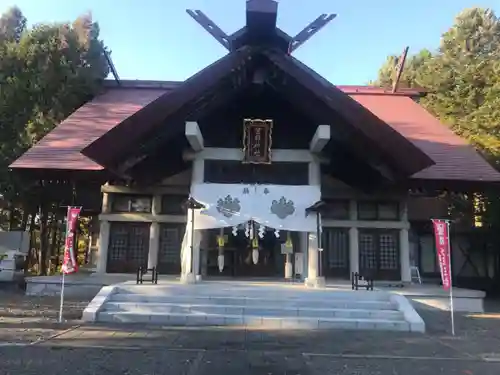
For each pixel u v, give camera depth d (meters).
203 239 15.29
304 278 13.18
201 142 12.32
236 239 15.62
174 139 12.71
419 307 12.20
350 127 11.76
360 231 14.99
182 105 11.36
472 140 17.47
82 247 25.48
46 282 13.01
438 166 14.05
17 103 16.55
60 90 16.88
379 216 15.11
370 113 11.38
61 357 5.80
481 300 12.25
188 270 11.72
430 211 16.73
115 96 18.56
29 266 20.27
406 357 6.39
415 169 11.48
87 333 7.55
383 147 11.42
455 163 14.33
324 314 9.44
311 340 7.54
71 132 15.34
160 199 15.02
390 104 19.16
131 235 14.85
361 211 15.17
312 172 12.73
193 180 12.59
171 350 6.41
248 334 7.91
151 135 11.72
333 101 11.43
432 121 17.67
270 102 13.09
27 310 9.92
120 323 8.73
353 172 14.37
